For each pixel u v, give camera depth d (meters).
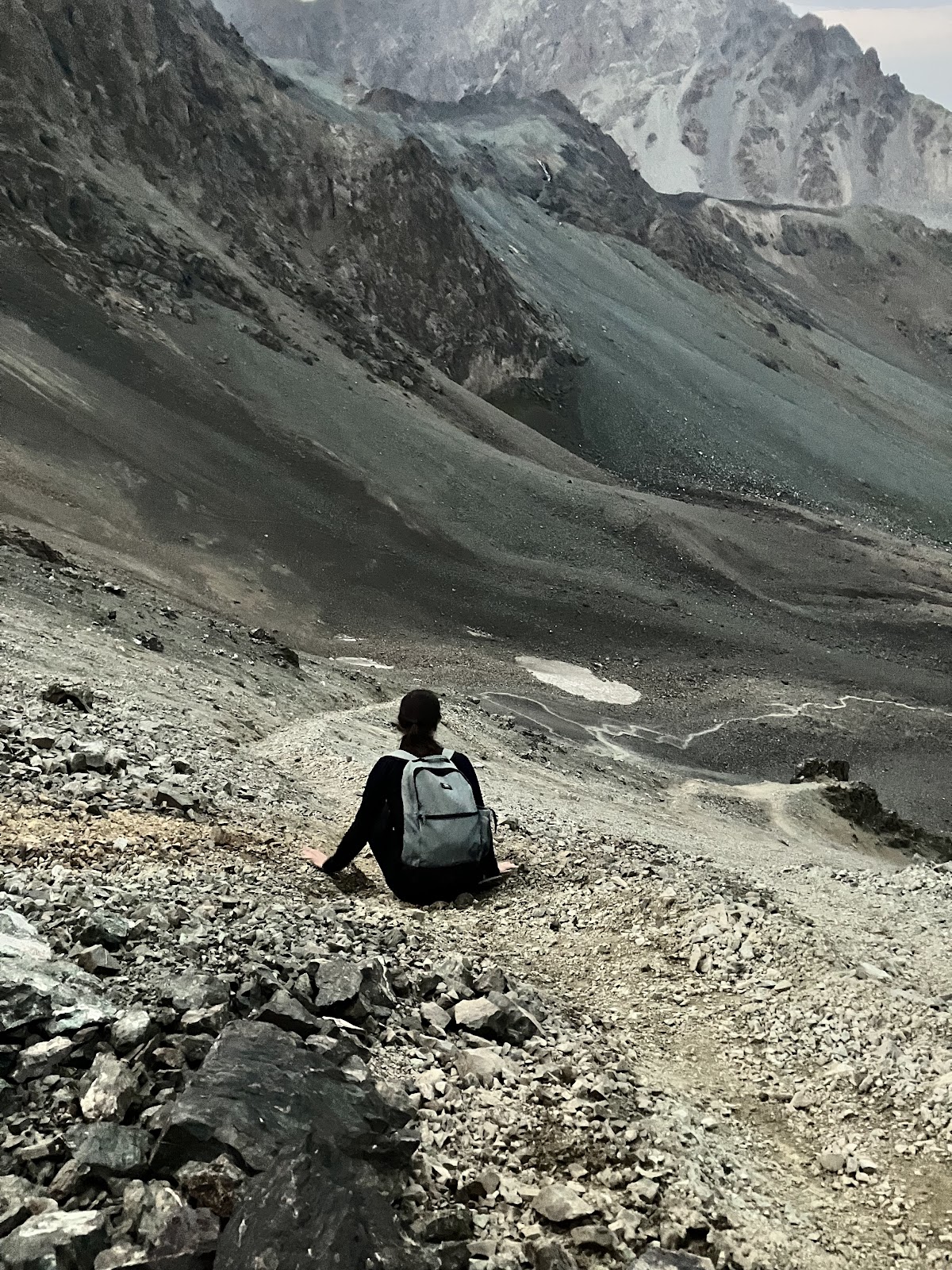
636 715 69.69
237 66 144.88
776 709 73.12
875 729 72.12
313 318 123.56
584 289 184.88
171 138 126.06
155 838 7.40
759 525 112.69
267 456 94.50
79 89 119.81
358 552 87.44
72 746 9.20
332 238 139.38
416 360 128.25
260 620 71.25
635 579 94.81
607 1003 6.50
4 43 113.38
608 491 109.38
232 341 106.69
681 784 40.78
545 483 106.31
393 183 145.88
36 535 64.62
